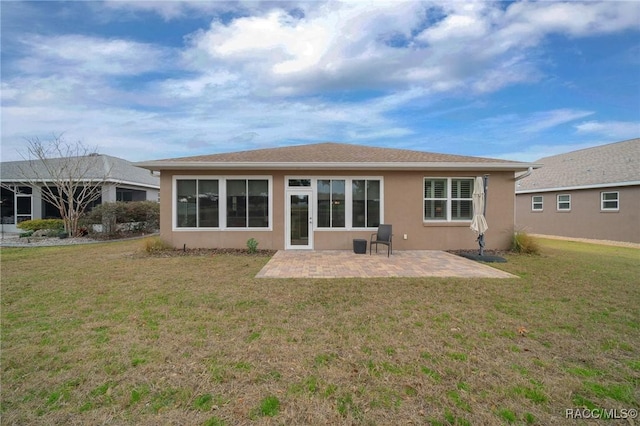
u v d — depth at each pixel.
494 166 10.28
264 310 4.63
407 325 4.06
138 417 2.32
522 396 2.58
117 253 10.11
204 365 3.04
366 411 2.39
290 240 10.81
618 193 14.06
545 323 4.13
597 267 7.78
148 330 3.87
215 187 10.70
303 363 3.09
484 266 7.97
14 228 17.42
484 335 3.75
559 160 19.92
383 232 10.18
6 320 4.18
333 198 10.84
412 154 11.73
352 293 5.52
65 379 2.79
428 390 2.65
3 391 2.62
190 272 7.20
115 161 19.84
